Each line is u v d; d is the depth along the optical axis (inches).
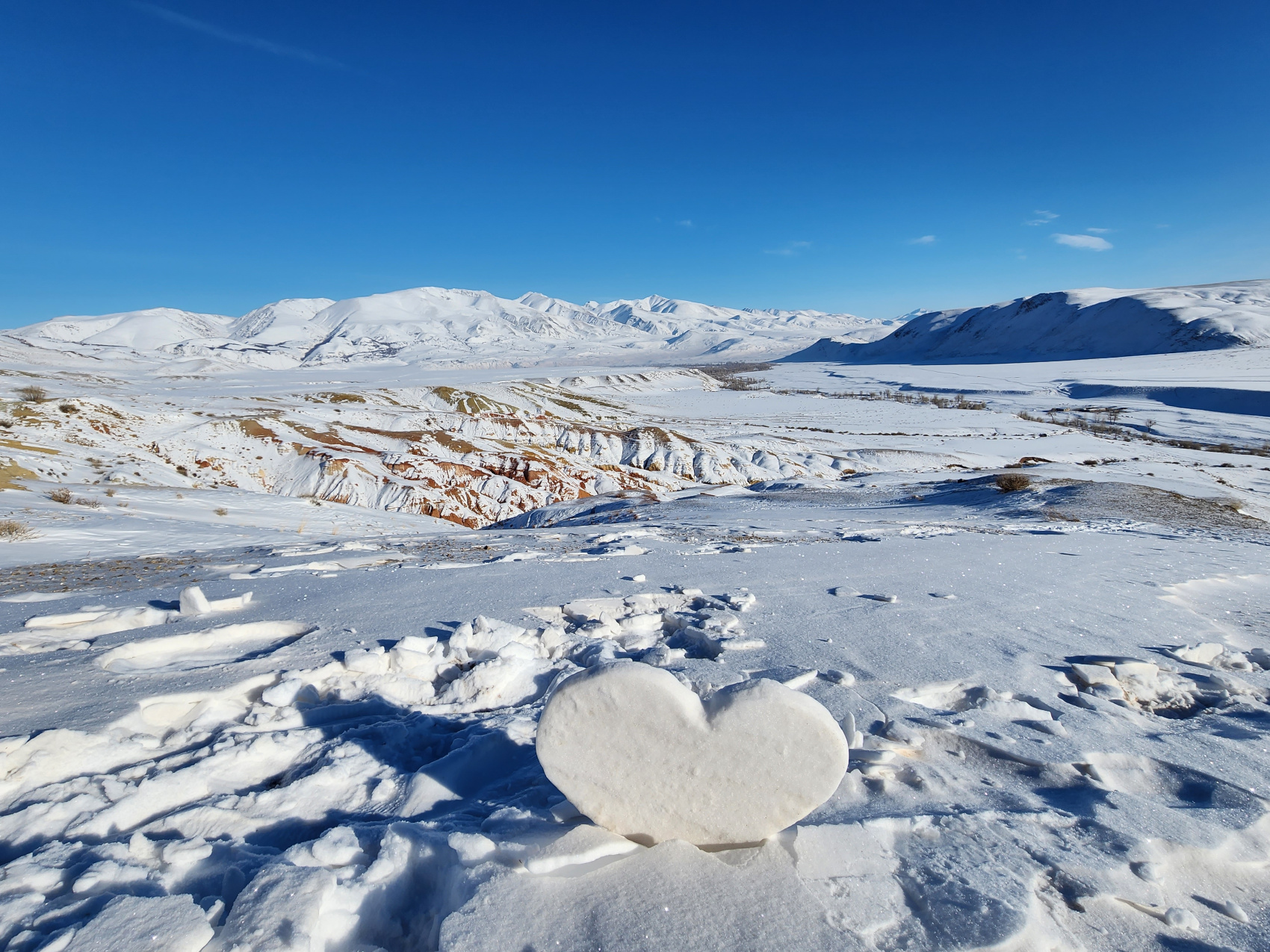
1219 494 968.9
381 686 161.3
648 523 752.3
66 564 459.8
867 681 165.3
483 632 192.4
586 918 79.8
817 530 615.5
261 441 1531.7
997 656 189.3
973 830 98.9
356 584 293.1
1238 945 77.9
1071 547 431.5
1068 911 83.0
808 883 86.4
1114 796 108.6
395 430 1940.2
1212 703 166.2
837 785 91.4
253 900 78.7
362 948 78.3
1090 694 162.6
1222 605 277.1
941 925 78.9
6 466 1039.0
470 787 119.9
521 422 2206.0
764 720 91.9
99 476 1165.7
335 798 113.9
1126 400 4256.9
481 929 77.4
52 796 107.6
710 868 89.5
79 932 73.2
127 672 169.5
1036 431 3105.3
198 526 811.4
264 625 215.6
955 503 962.1
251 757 125.0
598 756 95.0
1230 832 99.5
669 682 95.1
